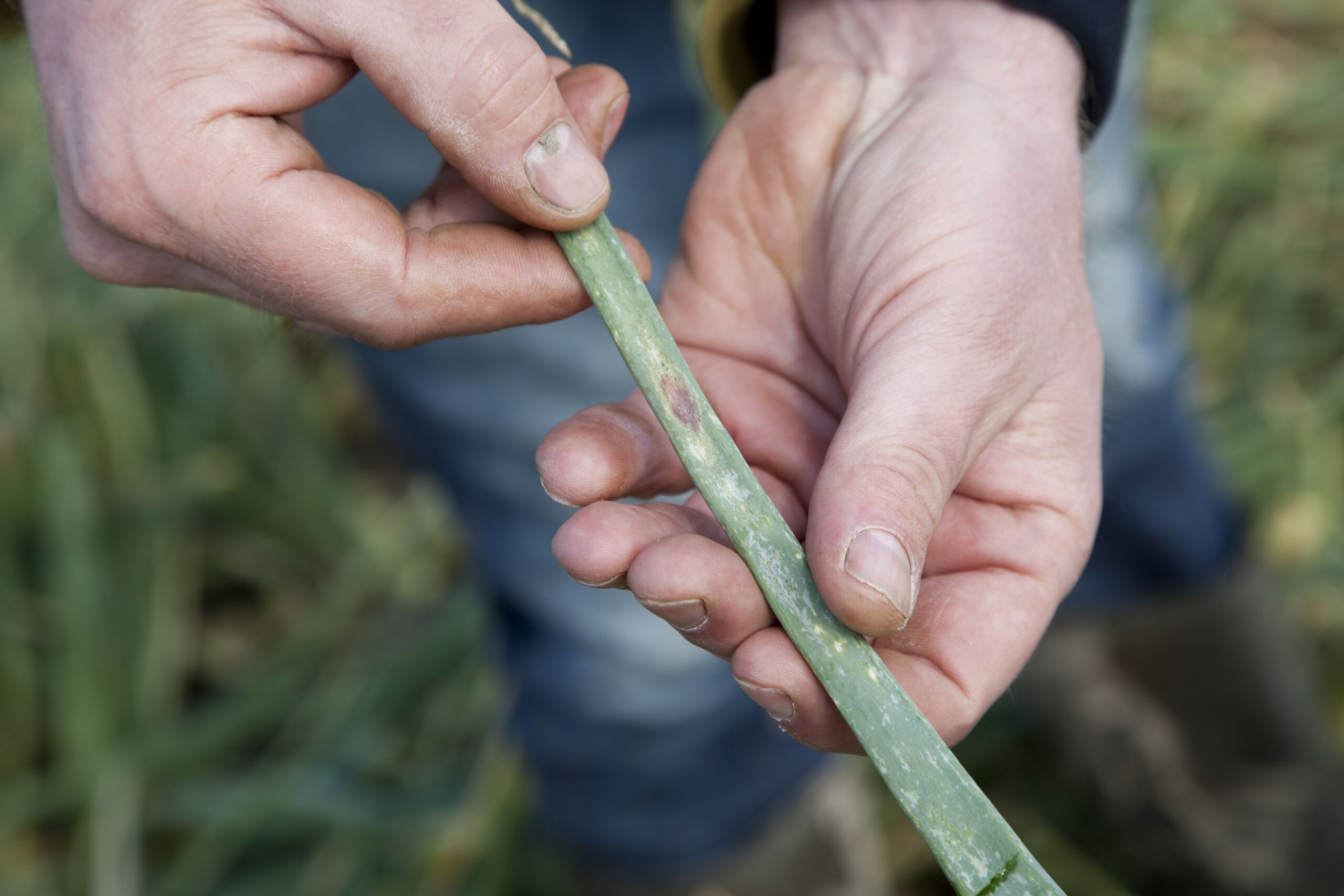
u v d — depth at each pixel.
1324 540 0.90
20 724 0.85
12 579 0.87
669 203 0.59
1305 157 1.15
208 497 0.93
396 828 0.77
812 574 0.35
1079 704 0.80
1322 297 1.09
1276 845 0.79
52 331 0.92
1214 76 1.20
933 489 0.35
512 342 0.58
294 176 0.37
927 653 0.38
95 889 0.73
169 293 0.95
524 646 0.67
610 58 0.56
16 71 0.94
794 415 0.42
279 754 0.85
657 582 0.35
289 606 0.97
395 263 0.37
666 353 0.37
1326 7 1.31
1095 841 0.84
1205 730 0.78
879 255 0.39
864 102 0.42
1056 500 0.40
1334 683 0.88
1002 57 0.40
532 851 0.79
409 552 0.95
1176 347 0.66
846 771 0.75
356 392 1.10
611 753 0.66
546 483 0.37
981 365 0.37
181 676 0.89
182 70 0.36
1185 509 0.69
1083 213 0.41
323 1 0.36
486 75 0.36
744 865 0.70
